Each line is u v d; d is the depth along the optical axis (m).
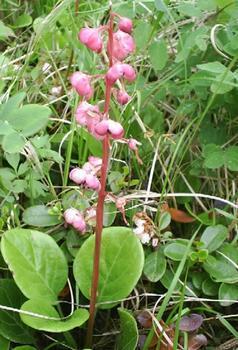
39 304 0.42
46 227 0.51
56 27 0.67
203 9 0.55
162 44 0.56
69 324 0.41
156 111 0.59
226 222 0.55
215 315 0.50
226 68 0.50
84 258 0.45
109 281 0.45
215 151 0.53
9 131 0.43
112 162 0.56
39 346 0.47
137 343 0.46
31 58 0.65
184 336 0.44
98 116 0.37
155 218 0.52
